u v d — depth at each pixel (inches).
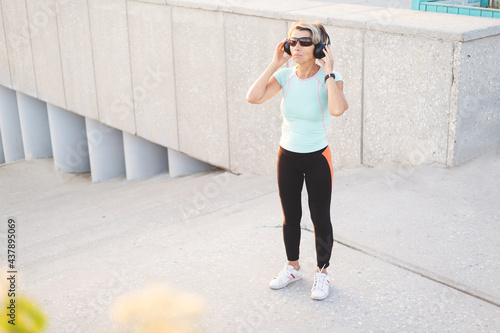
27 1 471.2
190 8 327.0
